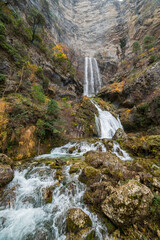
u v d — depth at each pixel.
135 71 24.81
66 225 3.34
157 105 14.67
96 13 62.09
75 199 4.25
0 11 15.24
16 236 3.13
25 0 23.92
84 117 15.40
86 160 6.76
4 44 12.41
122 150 9.93
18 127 7.82
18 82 12.02
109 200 3.55
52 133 10.39
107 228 3.22
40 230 3.29
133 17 42.66
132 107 20.61
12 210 3.84
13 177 5.12
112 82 31.75
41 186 4.72
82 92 34.56
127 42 43.19
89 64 46.12
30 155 8.05
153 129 14.46
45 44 25.66
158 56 21.05
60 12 49.34
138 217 3.08
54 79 23.03
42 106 12.51
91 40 56.75
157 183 3.88
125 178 4.46
